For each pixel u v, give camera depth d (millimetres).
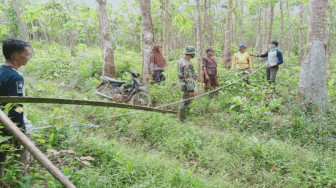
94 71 9453
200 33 6258
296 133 4367
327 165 3348
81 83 8531
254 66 8609
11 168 1851
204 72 6348
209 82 6395
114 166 3035
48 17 15273
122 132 4559
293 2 12422
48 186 2277
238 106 5625
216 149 3797
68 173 2420
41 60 10445
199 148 3881
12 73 2076
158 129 4422
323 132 4141
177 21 7699
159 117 4797
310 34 4812
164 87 6641
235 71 7203
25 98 1011
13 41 2113
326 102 4859
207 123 5070
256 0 10414
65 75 9281
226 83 6910
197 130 4539
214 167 3416
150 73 7590
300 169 3285
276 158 3539
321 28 4676
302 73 4996
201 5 11367
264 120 4820
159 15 15633
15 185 1884
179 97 6293
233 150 3828
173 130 4426
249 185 3049
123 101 6152
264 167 3402
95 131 4426
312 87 4824
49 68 9789
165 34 12305
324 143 3996
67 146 3350
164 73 7203
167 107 6004
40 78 8883
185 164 3482
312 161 3406
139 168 2969
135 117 4984
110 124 4914
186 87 4930
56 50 13562
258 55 7070
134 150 3740
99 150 3266
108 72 8617
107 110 5402
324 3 4605
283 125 4617
